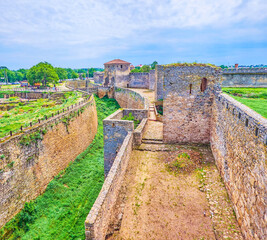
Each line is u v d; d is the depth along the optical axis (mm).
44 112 27297
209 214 8203
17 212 14086
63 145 21016
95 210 6734
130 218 8273
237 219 7543
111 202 8367
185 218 8141
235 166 7879
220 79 12383
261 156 5523
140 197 9383
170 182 10289
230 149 8594
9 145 13930
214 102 12227
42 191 16984
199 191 9547
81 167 21281
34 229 13094
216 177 10227
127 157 11734
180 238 7328
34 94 52219
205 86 12820
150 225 7918
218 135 10883
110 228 7848
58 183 18141
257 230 5688
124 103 43625
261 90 22016
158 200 9141
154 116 22953
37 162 16656
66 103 33500
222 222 7676
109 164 15461
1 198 12930
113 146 14953
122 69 54344
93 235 6293
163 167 11531
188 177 10562
